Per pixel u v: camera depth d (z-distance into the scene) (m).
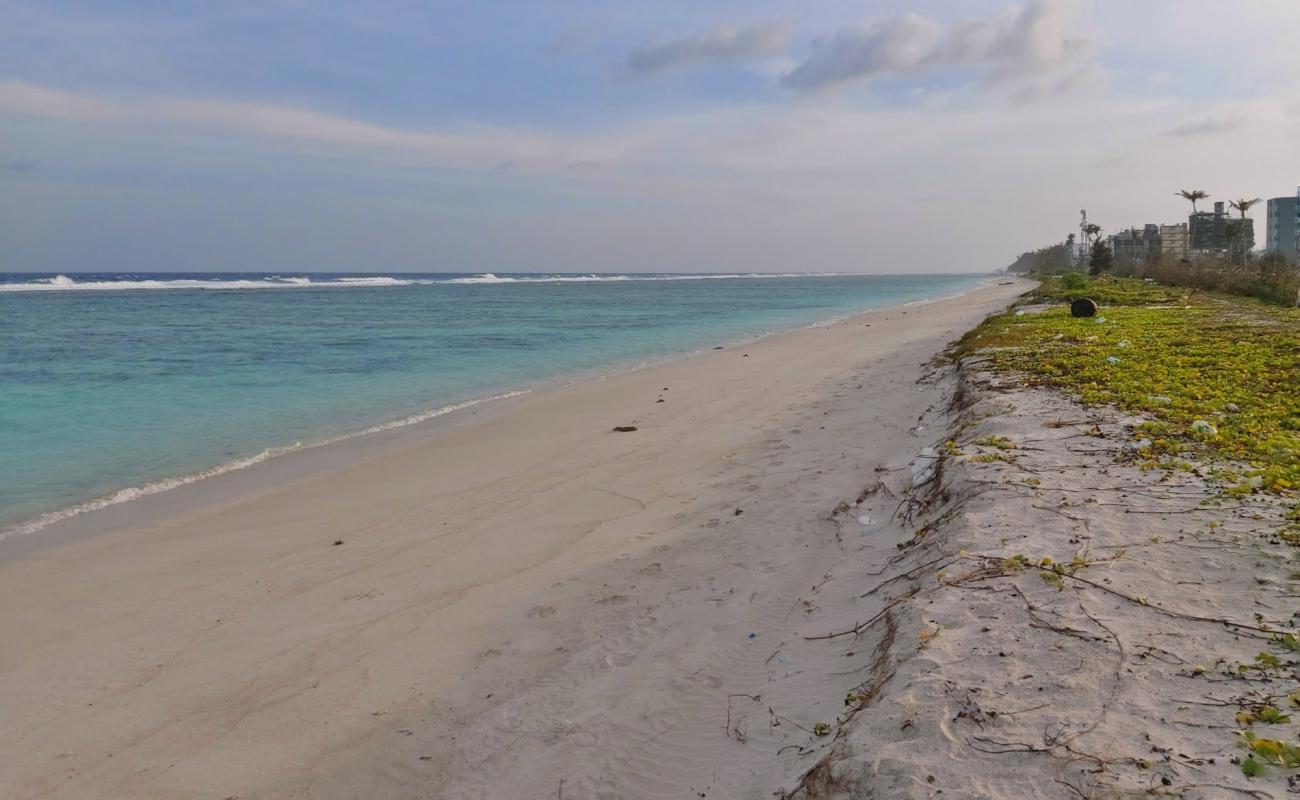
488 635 6.62
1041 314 27.55
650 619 6.61
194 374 22.61
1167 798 3.16
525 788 4.62
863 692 4.66
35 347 29.36
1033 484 7.27
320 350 29.30
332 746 5.22
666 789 4.43
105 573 8.19
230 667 6.27
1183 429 8.82
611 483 10.93
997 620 4.84
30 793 4.85
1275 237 94.50
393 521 9.71
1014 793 3.31
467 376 22.84
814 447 11.88
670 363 25.17
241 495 10.91
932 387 15.74
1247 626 4.47
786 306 65.06
